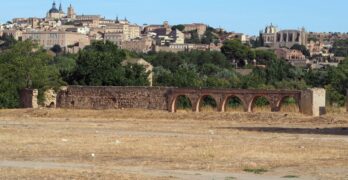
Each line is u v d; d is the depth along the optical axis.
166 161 43.38
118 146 53.06
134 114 102.19
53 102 125.12
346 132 71.94
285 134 68.69
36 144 54.00
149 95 116.00
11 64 127.25
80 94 122.12
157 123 86.62
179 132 70.38
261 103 122.44
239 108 116.56
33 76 125.75
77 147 51.91
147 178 34.53
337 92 145.00
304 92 101.69
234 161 43.44
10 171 36.97
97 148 51.38
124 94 118.31
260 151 49.75
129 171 37.78
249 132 71.06
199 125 83.25
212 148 51.91
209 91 111.69
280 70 193.25
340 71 167.38
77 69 135.12
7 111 107.44
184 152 48.91
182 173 37.16
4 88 123.50
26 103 123.56
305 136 65.81
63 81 131.38
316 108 100.25
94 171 37.19
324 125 83.88
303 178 35.62
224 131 72.38
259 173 37.50
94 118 98.12
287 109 108.81
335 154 48.03
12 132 66.56
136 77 138.62
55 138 60.00
